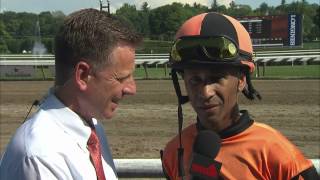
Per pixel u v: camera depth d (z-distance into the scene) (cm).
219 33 232
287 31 4216
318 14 6944
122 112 1420
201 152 236
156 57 3153
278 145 237
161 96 1741
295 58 3181
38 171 190
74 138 208
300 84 2061
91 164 210
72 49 205
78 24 205
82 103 213
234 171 239
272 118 1298
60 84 213
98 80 209
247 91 250
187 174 258
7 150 203
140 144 1020
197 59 234
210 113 240
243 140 241
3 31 6694
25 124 208
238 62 234
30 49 5375
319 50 3391
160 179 428
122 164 399
